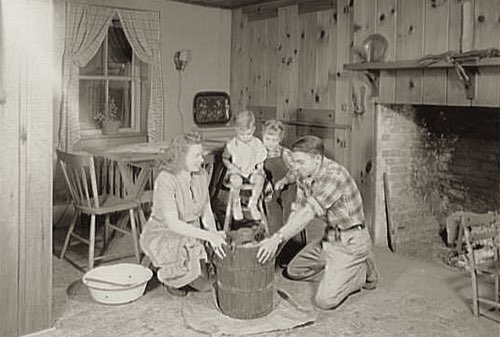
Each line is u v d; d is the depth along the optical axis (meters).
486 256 3.80
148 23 5.21
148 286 3.40
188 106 5.63
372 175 4.38
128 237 4.51
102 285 3.27
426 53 3.76
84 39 4.77
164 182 3.11
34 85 2.56
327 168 3.08
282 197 3.87
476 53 3.29
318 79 4.93
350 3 4.55
